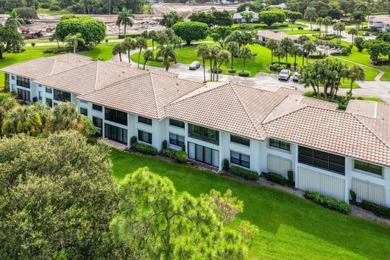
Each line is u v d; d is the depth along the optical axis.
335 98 68.62
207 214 16.75
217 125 40.16
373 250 28.80
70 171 22.14
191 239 15.20
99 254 17.92
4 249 16.55
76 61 67.25
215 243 14.98
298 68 95.56
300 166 37.16
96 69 56.97
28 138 26.12
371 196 34.31
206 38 143.12
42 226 17.31
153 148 44.97
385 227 31.66
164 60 79.69
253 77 88.94
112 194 20.12
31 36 142.12
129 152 45.59
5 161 23.09
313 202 35.31
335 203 34.09
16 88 64.94
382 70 95.19
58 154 23.41
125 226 16.61
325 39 140.25
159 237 16.34
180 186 37.75
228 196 23.66
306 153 36.53
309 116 38.84
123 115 46.62
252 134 37.94
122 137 47.88
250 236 20.05
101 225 18.81
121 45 90.75
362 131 35.34
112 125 48.25
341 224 31.98
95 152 25.66
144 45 95.00
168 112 43.94
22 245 16.06
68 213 18.22
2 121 40.25
